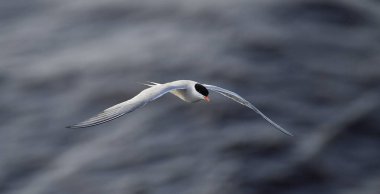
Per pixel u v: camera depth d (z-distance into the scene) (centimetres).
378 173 2361
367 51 3172
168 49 3191
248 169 2350
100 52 3212
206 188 2272
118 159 2445
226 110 2666
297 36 3250
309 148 2453
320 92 2823
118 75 2991
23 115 2744
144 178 2342
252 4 3541
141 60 3102
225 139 2505
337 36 3288
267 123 2597
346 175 2342
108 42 3331
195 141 2509
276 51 3119
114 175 2369
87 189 2308
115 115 935
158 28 3425
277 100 2755
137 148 2495
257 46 3150
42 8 3772
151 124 2617
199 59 3070
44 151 2522
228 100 2722
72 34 3456
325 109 2716
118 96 2842
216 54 3094
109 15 3625
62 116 2723
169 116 2656
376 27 3394
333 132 2552
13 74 3055
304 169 2352
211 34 3291
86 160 2453
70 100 2831
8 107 2802
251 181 2298
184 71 3002
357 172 2361
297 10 3478
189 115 2653
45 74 3027
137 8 3659
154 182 2320
